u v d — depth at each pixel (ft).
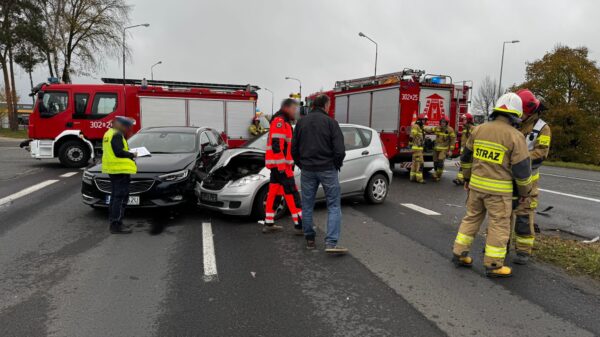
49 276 13.51
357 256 15.93
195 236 18.33
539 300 12.09
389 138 39.24
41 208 23.39
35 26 97.30
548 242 17.84
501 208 13.50
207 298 12.03
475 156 13.99
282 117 18.24
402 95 37.91
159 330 10.20
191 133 26.68
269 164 18.45
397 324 10.61
